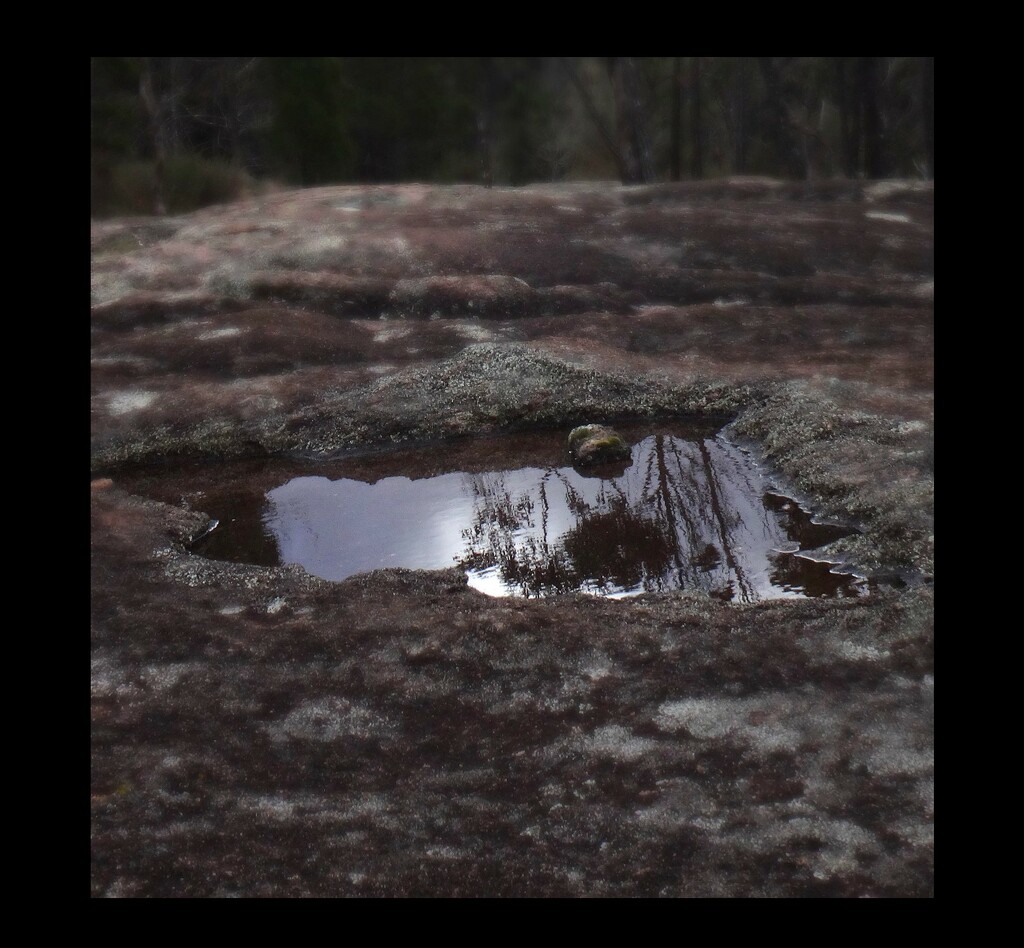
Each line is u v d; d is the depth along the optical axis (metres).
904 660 6.65
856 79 29.92
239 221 17.70
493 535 9.23
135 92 25.78
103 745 6.25
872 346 13.20
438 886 5.24
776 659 6.78
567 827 5.58
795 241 17.03
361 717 6.52
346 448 11.35
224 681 6.86
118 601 7.82
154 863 5.39
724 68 30.83
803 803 5.59
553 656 6.96
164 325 14.00
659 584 8.11
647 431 11.46
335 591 7.98
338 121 27.81
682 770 5.90
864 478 9.33
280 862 5.42
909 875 5.09
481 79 29.02
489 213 18.23
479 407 11.80
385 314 14.64
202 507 10.08
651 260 16.34
